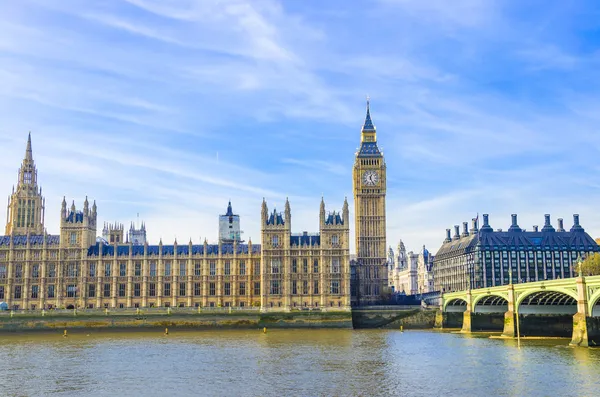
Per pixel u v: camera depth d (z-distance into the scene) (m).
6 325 192.00
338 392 82.69
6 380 93.00
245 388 85.88
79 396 81.44
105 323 196.25
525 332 163.25
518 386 85.12
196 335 173.00
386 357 116.75
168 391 84.31
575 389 82.38
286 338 160.62
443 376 94.00
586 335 126.94
